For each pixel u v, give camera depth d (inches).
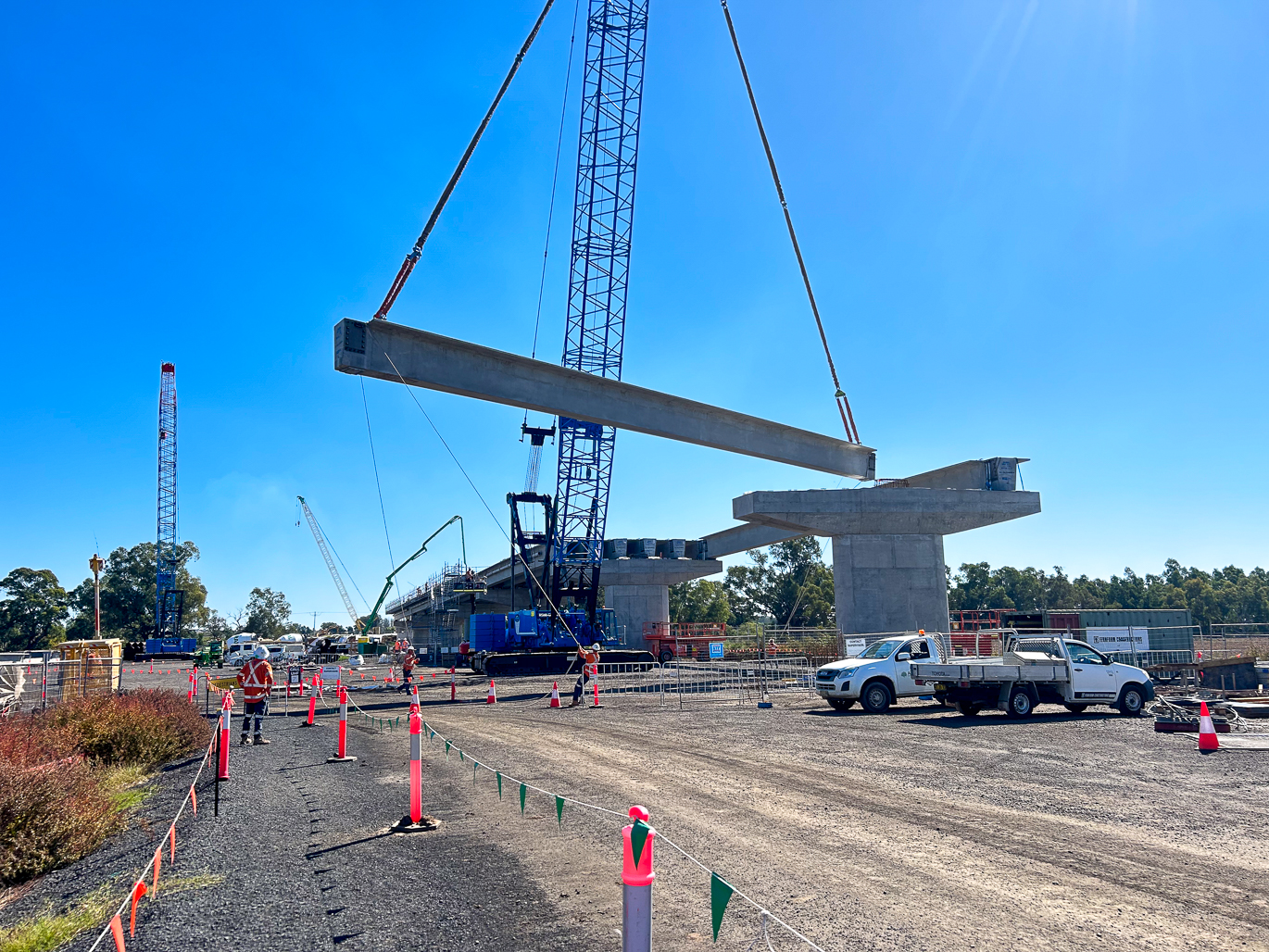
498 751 583.2
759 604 4992.6
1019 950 209.8
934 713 800.3
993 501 1505.9
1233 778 443.5
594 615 2050.9
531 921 237.0
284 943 225.6
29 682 963.3
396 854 313.0
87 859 338.0
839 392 1745.8
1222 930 223.3
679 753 561.3
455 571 2797.7
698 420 1365.7
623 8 2020.2
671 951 212.1
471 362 1115.9
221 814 392.5
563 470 2137.1
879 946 212.5
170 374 4163.4
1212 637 1373.0
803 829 339.6
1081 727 665.0
